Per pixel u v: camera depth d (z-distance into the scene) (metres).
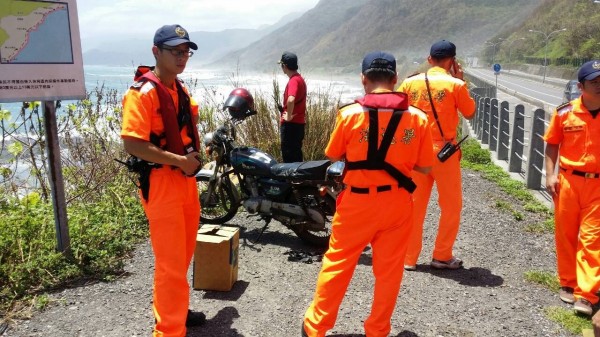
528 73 92.75
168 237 3.12
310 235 5.36
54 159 4.41
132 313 3.81
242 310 3.91
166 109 3.01
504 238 5.67
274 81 8.41
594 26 83.50
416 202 4.59
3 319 3.67
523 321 3.77
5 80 3.99
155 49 3.08
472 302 4.06
